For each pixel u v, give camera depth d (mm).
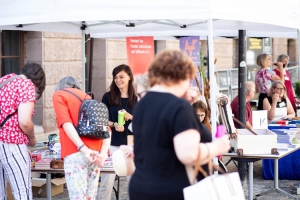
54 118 11156
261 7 5941
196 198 3432
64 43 11359
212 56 5441
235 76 15352
